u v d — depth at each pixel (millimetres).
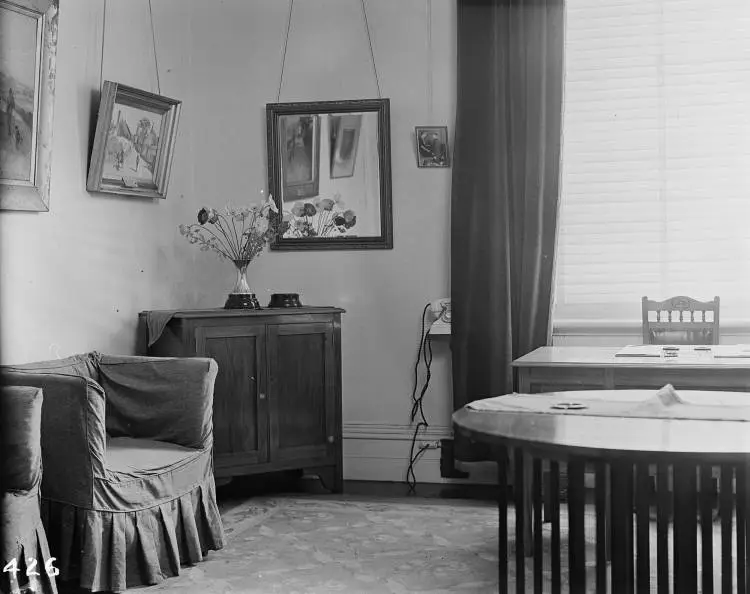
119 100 4605
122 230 4840
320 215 5609
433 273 5488
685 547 2771
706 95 5309
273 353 5004
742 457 2387
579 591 2787
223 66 5707
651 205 5367
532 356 4254
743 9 5262
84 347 4469
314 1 5609
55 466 3549
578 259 5441
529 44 5172
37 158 3984
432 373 5496
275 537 4305
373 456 5566
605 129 5410
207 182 5711
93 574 3471
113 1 4777
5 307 3875
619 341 5289
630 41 5375
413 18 5480
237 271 5688
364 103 5496
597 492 2775
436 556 3975
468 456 5211
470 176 5270
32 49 3906
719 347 4500
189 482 3938
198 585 3633
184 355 4754
